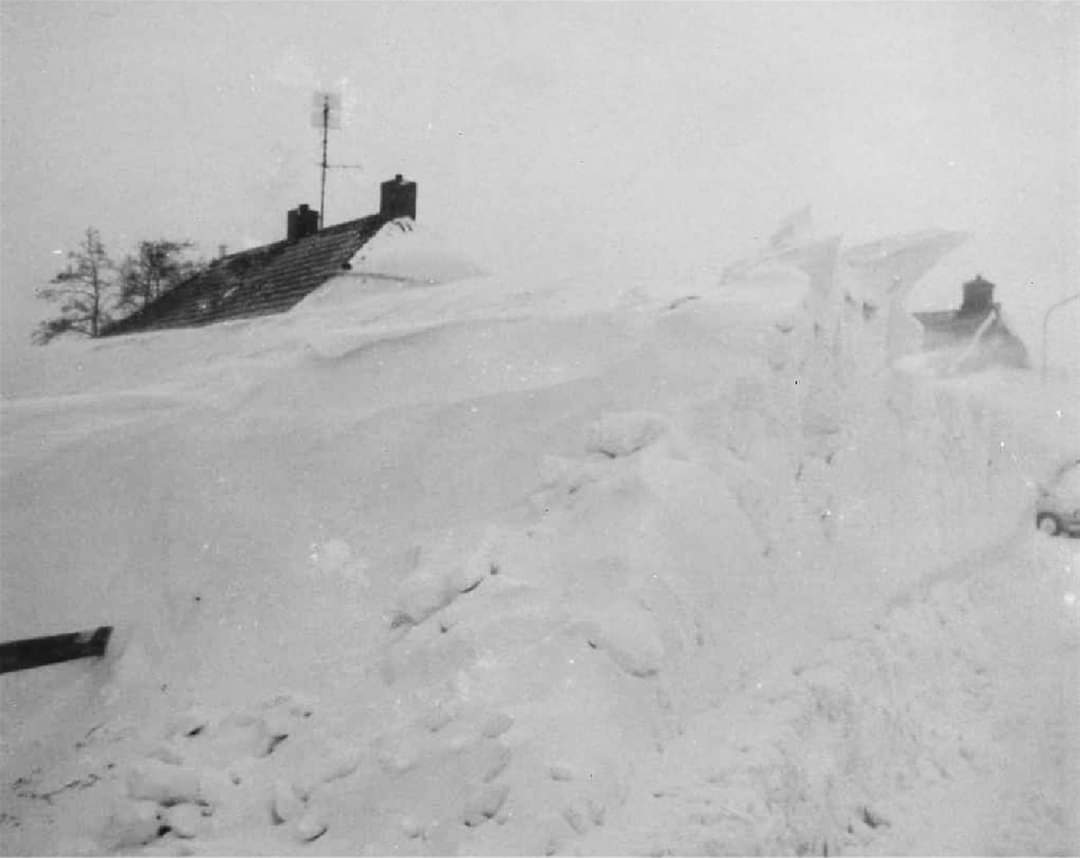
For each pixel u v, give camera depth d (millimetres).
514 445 5719
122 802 4008
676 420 5559
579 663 4066
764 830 3584
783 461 5965
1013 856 4152
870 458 7191
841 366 7113
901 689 5570
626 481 4902
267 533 5570
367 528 5539
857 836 4242
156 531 5734
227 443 6121
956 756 5211
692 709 4250
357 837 3664
